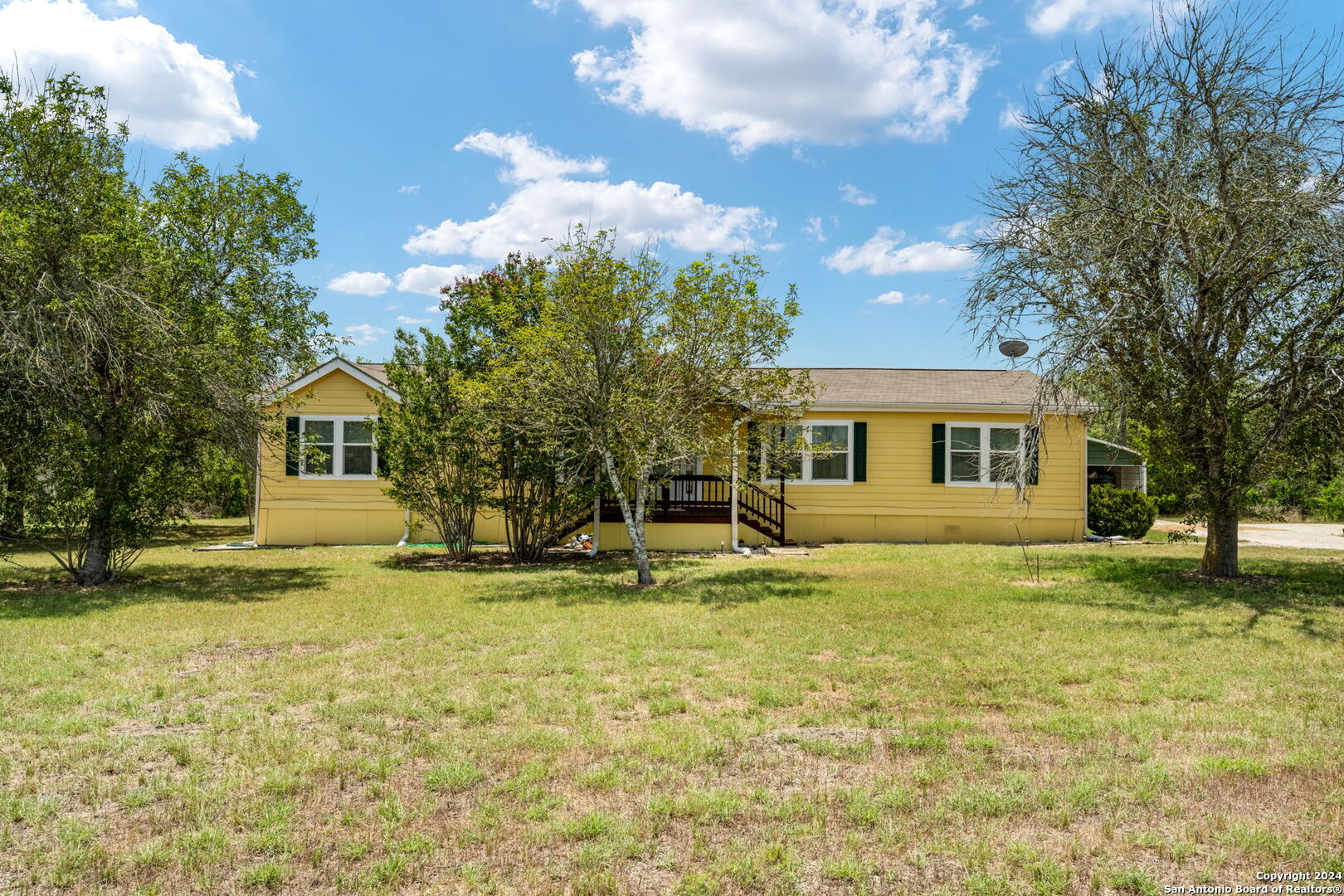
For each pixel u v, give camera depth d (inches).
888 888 140.9
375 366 891.4
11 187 454.3
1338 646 310.3
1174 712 231.6
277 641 328.5
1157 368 461.1
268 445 581.0
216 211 547.8
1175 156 446.6
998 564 582.2
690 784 182.9
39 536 484.4
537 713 231.3
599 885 140.4
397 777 187.8
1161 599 418.9
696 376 498.0
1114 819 164.7
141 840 157.5
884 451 792.9
